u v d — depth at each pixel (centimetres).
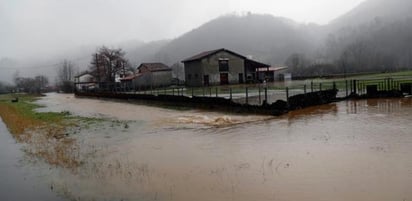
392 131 1417
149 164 1163
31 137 1912
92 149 1465
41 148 1566
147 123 2197
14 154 1475
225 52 6128
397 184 834
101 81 8381
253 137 1502
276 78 6775
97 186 966
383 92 2720
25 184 1030
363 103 2478
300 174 953
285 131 1592
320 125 1683
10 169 1210
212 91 4425
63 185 996
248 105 2328
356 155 1098
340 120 1789
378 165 982
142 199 851
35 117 3014
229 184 912
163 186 930
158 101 3566
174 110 2889
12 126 2486
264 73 6581
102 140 1675
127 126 2106
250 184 902
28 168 1209
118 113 2997
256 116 2173
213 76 6038
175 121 2186
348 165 1001
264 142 1387
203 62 5953
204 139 1537
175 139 1586
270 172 989
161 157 1252
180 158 1220
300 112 2216
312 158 1100
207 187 902
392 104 2298
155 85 6944
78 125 2294
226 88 4972
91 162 1235
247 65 6419
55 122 2531
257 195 827
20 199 912
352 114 1969
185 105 3023
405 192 786
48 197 913
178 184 940
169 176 1014
